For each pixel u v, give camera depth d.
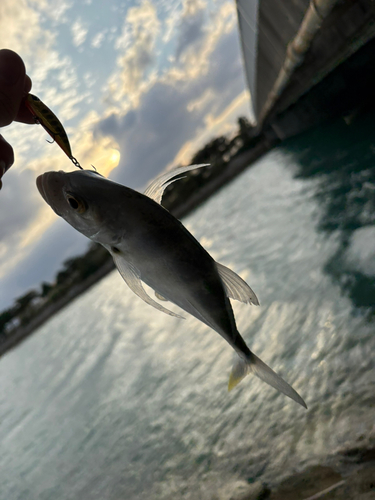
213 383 0.93
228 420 0.71
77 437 1.30
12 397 3.32
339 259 0.99
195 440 0.73
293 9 2.48
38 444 1.56
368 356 0.59
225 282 0.22
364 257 0.90
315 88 3.27
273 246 1.65
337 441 0.44
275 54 3.54
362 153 2.07
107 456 0.97
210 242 3.09
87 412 1.50
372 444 0.40
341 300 0.80
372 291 0.74
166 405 1.01
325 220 1.44
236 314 1.20
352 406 0.50
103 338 2.94
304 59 2.91
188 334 1.48
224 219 3.82
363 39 2.15
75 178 0.20
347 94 3.06
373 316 0.67
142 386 1.30
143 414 1.06
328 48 2.54
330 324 0.75
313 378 0.63
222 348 1.11
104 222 0.20
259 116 7.16
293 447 0.50
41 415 2.04
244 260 1.79
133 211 0.20
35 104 0.19
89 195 0.20
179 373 1.16
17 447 1.76
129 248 0.20
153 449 0.82
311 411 0.56
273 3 2.73
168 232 0.20
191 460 0.67
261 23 3.34
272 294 1.13
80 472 0.99
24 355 5.93
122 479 0.79
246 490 0.47
